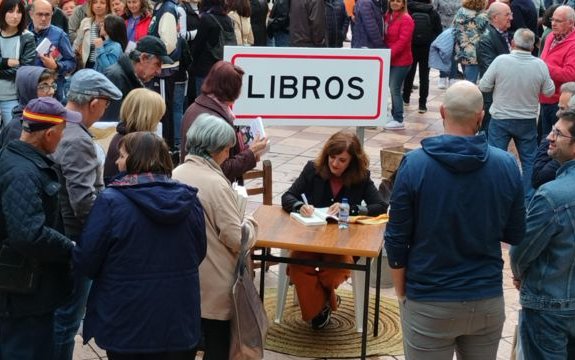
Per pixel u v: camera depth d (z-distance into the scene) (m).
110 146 5.01
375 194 5.69
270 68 5.82
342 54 5.88
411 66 12.29
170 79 9.47
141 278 3.76
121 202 3.76
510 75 8.35
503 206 3.80
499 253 3.88
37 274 3.91
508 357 5.34
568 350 4.32
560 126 4.02
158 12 9.29
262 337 4.53
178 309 3.83
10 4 8.15
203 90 5.28
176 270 3.83
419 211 3.78
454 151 3.73
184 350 3.90
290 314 5.95
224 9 9.99
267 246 5.03
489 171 3.76
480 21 11.35
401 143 10.95
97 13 9.45
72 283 4.13
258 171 6.38
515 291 6.40
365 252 4.93
